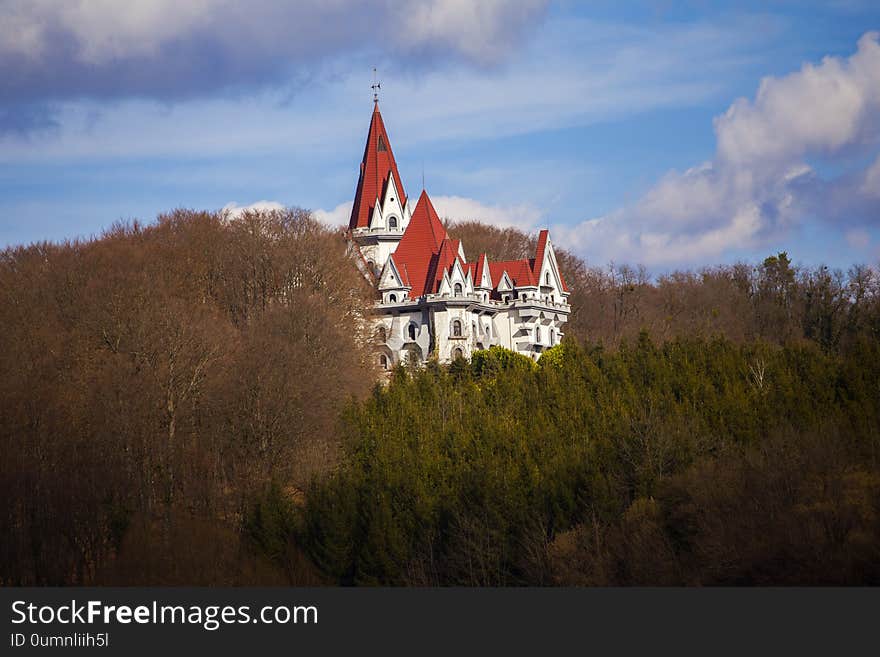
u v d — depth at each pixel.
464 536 104.25
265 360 129.12
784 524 91.44
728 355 150.88
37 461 112.81
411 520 109.31
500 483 110.31
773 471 99.38
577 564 97.75
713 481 101.00
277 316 143.50
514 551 103.75
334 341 144.62
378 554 105.06
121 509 109.25
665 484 104.69
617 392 137.62
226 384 128.25
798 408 128.38
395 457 119.88
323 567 107.75
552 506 106.81
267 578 106.81
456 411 134.62
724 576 91.75
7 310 143.12
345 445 126.12
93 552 108.75
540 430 125.38
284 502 112.56
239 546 111.81
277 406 125.19
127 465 117.94
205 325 137.88
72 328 139.50
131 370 126.44
